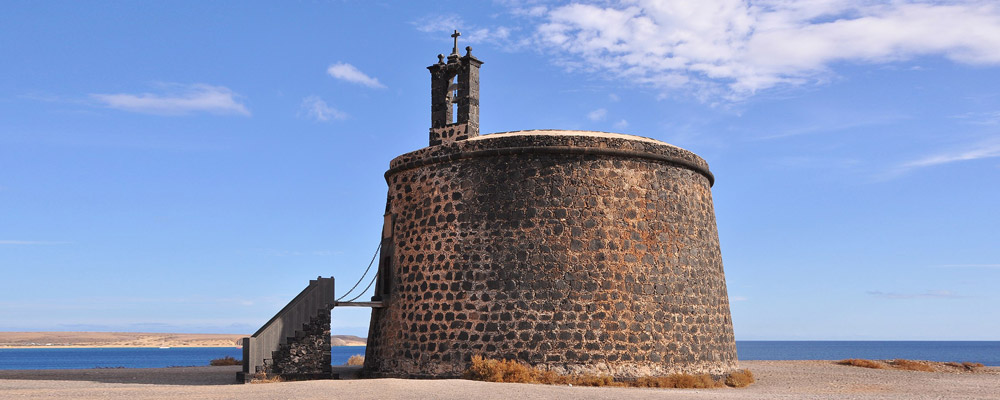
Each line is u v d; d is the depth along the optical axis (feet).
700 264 82.38
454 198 79.00
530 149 76.54
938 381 85.15
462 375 74.02
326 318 77.00
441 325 76.74
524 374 70.33
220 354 581.53
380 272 85.15
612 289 74.43
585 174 76.54
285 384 64.64
